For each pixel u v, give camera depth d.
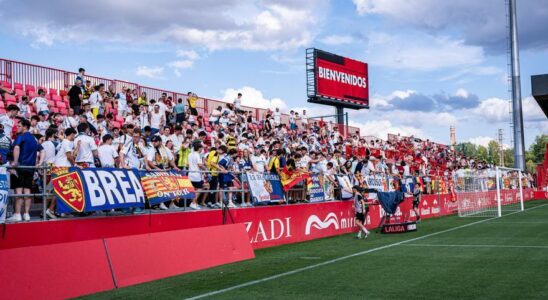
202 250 12.52
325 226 20.20
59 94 23.44
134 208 13.42
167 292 9.55
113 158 13.44
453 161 50.44
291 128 35.66
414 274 10.84
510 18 52.56
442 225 23.33
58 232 11.07
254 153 21.25
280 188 18.53
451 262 12.34
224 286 10.04
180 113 24.59
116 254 10.32
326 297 8.84
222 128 25.08
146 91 27.27
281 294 9.17
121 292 9.61
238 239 13.89
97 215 12.39
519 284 9.52
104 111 22.20
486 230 20.22
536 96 34.38
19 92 21.61
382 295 8.88
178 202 16.06
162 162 15.35
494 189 37.50
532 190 52.53
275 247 16.81
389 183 25.62
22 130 11.21
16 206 10.91
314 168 21.56
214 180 16.45
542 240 16.31
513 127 52.59
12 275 8.44
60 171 11.34
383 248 15.50
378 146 40.75
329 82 43.44
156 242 11.30
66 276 9.24
